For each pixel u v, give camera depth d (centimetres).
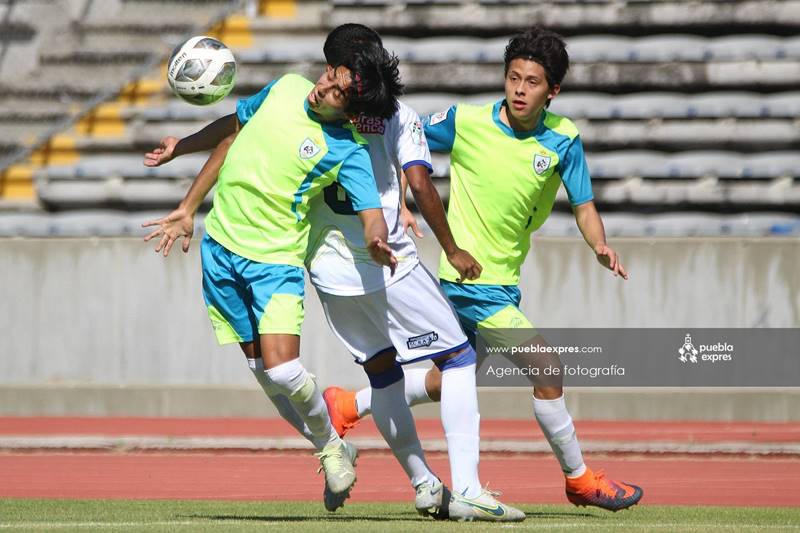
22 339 4719
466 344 2069
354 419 2384
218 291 2017
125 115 6316
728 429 4100
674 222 5281
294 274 1962
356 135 1941
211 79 2078
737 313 4453
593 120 5659
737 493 2897
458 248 2030
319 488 2950
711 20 6038
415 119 2017
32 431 4059
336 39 1897
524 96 2119
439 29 6212
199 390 4566
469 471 2050
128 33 7025
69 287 4709
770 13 5997
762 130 5594
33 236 4897
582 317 4481
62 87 6838
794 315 4434
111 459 3659
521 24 6144
